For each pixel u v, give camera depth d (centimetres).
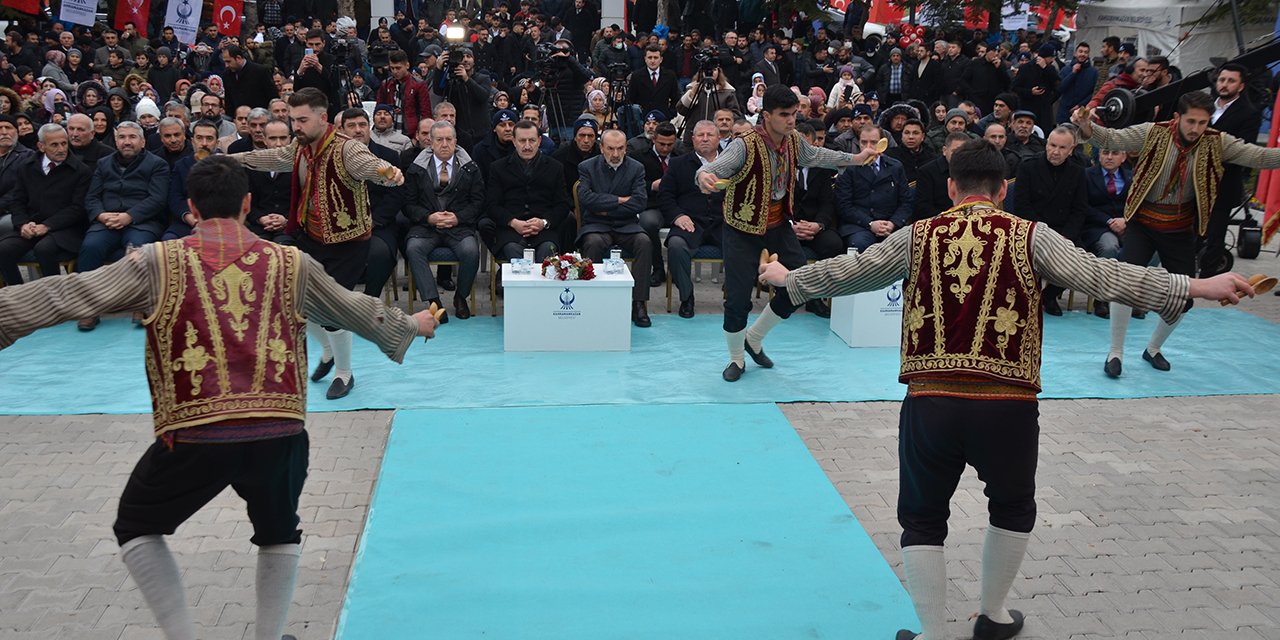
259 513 298
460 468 489
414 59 1602
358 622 355
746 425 555
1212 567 412
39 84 1307
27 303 266
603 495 462
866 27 1822
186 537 420
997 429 301
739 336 631
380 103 998
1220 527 448
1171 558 419
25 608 365
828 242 809
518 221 785
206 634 348
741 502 457
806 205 827
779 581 389
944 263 307
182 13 1656
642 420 560
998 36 1669
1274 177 752
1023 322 301
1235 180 690
